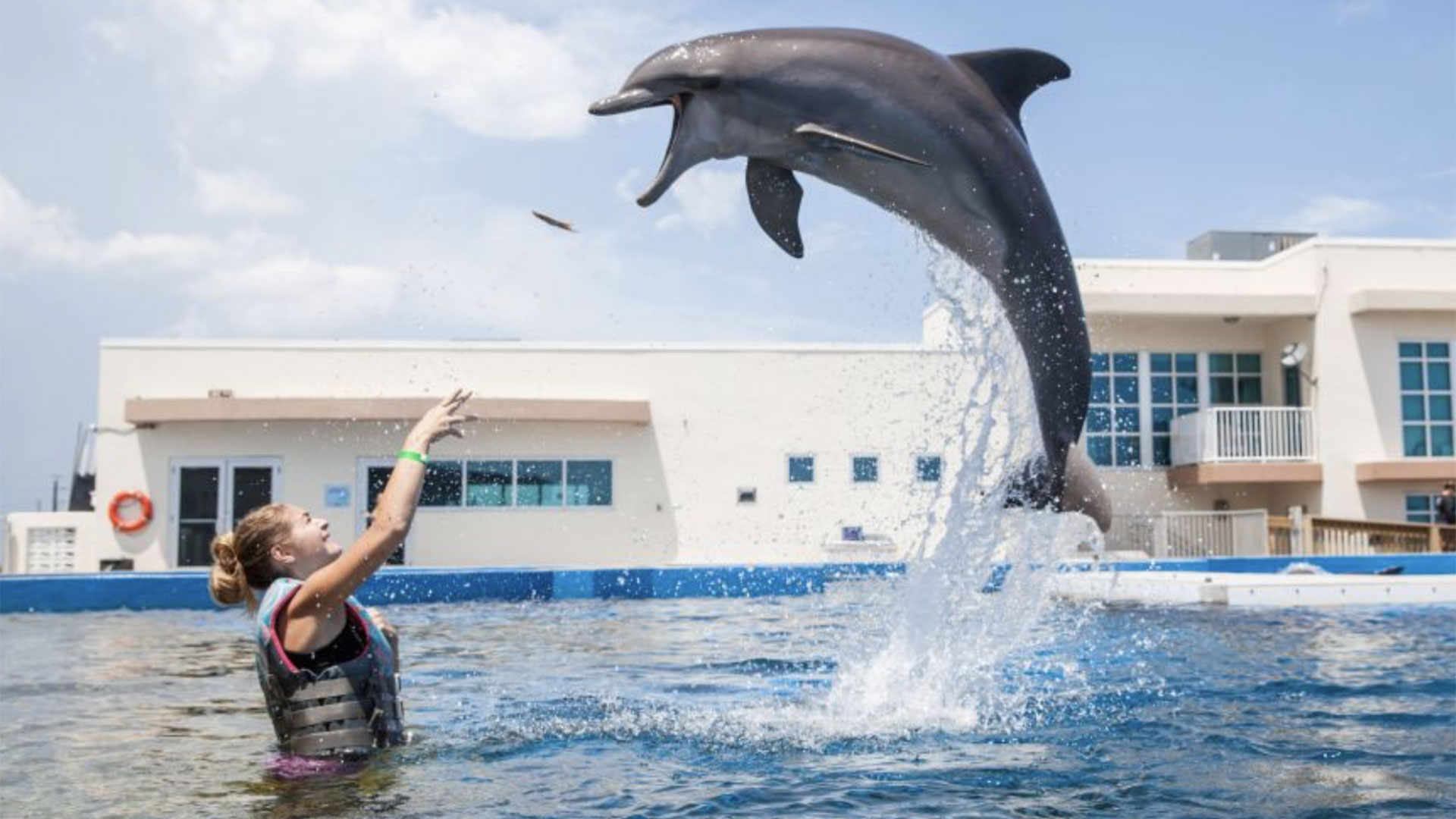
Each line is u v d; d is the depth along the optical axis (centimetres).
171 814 365
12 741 493
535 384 2172
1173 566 1617
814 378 2214
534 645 891
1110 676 680
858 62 511
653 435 2192
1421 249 2250
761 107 502
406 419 2131
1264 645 832
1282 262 2280
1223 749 470
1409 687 635
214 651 879
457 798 384
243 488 2112
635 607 1273
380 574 1398
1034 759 452
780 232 553
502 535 2148
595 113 496
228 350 2116
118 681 700
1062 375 588
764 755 459
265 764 436
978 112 538
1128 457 2294
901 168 524
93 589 1333
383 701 454
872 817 362
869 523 2186
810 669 742
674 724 529
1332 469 2198
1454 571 1656
